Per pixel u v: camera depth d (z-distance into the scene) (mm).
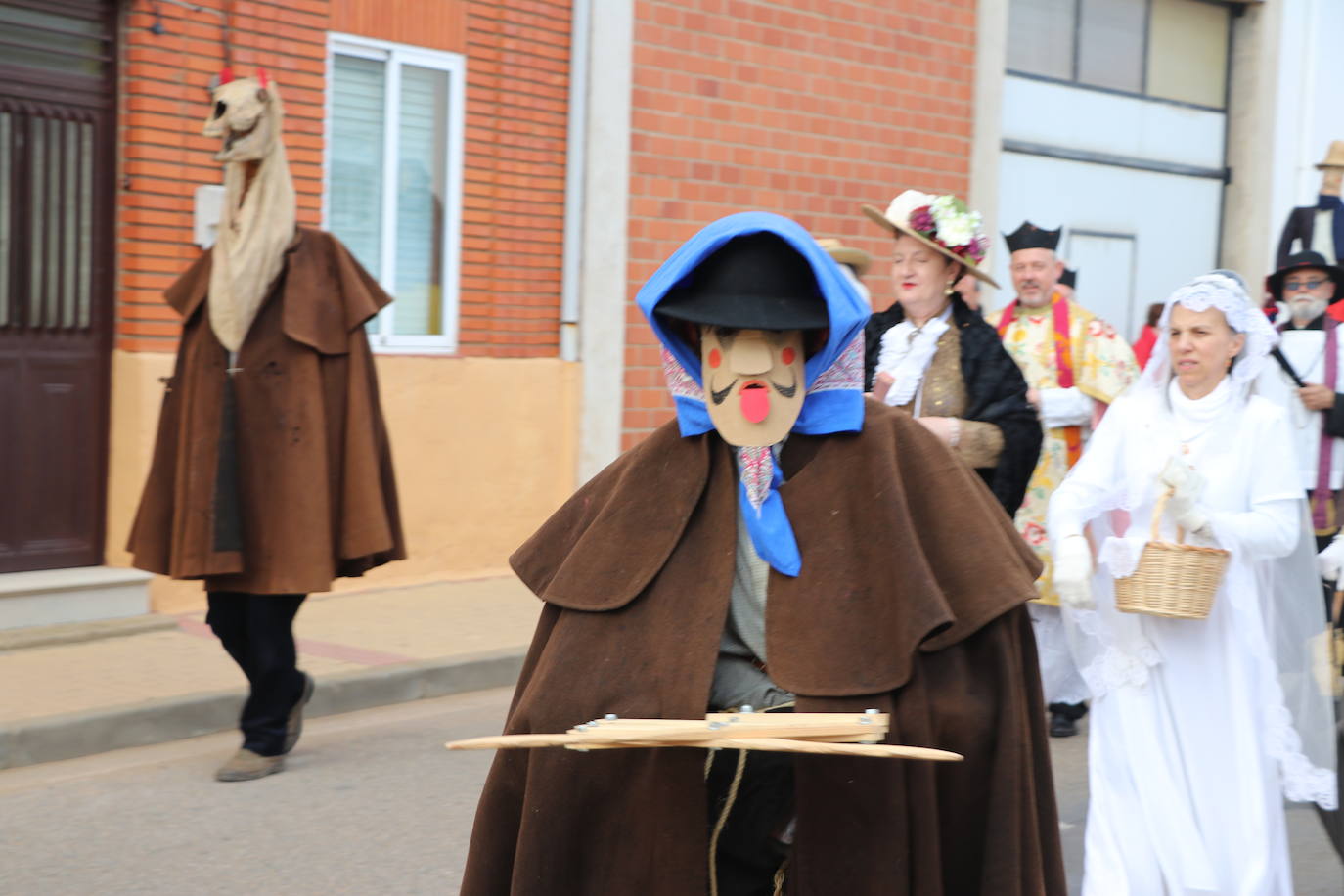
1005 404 5148
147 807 5641
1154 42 14578
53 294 8109
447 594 9273
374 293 6008
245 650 6082
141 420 8203
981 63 12570
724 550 2713
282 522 5766
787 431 2701
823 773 2607
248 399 5754
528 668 2908
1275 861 4133
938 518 2711
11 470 7973
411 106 9469
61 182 8109
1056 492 4352
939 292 5328
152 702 6574
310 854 5156
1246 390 4312
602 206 10234
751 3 10961
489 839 2875
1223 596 4176
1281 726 4176
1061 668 6695
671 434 2830
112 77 8234
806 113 11406
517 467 9977
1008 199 13516
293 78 8773
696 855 2613
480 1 9617
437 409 9508
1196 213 15227
